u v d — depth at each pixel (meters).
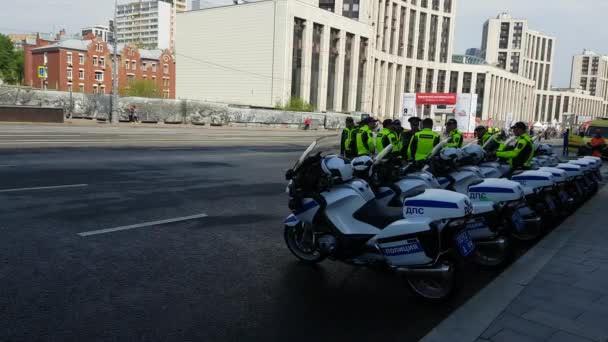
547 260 5.76
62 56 82.31
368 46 68.69
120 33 162.12
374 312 4.36
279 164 15.32
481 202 5.57
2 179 9.90
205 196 9.34
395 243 4.49
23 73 94.75
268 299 4.57
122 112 40.44
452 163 6.73
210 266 5.39
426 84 91.81
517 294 4.63
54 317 3.94
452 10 93.69
